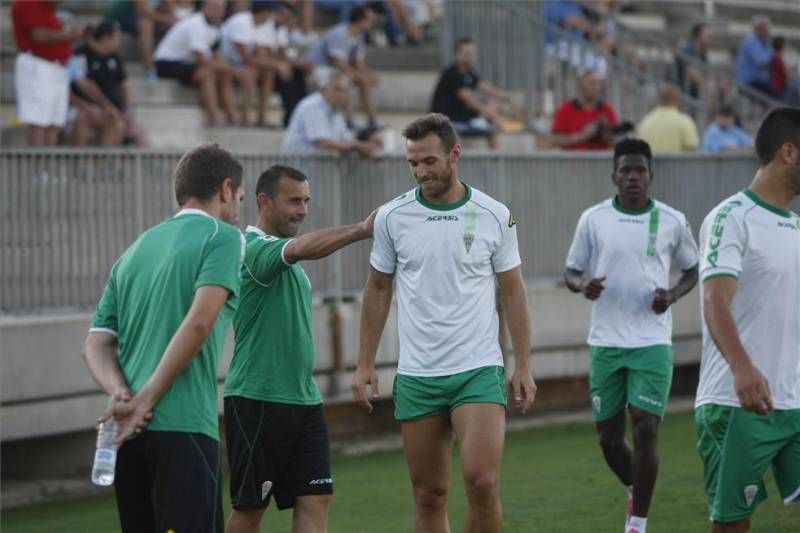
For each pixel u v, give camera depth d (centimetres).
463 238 2345
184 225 1970
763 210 2109
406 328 2388
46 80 4484
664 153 4978
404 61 6259
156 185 3894
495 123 5606
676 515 3152
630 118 6203
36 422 3588
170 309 1927
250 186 4025
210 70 5275
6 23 5625
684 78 6681
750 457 2120
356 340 4325
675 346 5103
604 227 3072
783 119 2106
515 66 6100
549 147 5516
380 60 6212
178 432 1902
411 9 6919
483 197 2384
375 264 2419
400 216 2377
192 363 1920
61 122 4553
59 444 3872
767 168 2123
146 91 5247
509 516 3203
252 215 4041
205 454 1917
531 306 4697
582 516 3188
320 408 2522
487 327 2364
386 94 6084
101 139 4700
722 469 2144
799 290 2133
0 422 3494
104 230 3781
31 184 3616
